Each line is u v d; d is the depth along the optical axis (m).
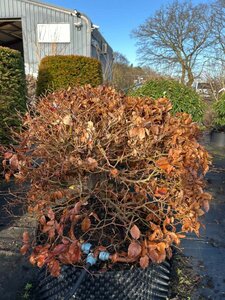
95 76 6.67
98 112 1.84
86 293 1.49
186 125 2.00
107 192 1.83
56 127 1.82
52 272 1.39
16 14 10.95
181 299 1.86
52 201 1.94
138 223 1.91
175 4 18.92
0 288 1.87
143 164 1.76
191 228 1.74
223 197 3.75
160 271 1.78
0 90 3.67
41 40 10.93
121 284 1.53
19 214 2.82
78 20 10.63
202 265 2.23
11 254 2.20
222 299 1.87
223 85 15.13
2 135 3.49
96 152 1.70
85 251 1.55
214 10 18.27
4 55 3.74
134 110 1.91
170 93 5.48
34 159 2.01
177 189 1.73
